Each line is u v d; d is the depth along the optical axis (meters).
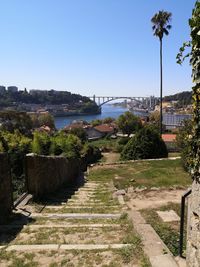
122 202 9.83
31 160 9.84
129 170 18.19
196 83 3.39
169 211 8.28
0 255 5.10
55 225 6.84
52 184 12.31
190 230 4.07
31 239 5.88
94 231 6.33
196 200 3.84
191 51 3.43
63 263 4.77
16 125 49.91
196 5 3.28
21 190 9.82
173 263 4.70
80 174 20.19
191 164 3.79
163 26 36.00
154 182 13.87
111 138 75.75
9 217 7.43
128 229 6.38
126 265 4.68
